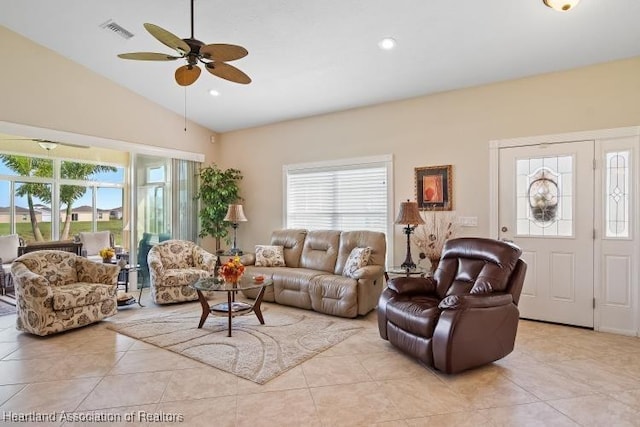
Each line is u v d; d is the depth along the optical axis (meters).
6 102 4.07
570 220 3.79
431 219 4.54
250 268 4.98
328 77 4.39
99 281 3.96
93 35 4.05
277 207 5.98
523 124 4.02
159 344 3.22
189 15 3.46
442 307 2.68
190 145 6.09
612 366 2.81
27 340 3.34
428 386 2.49
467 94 4.35
